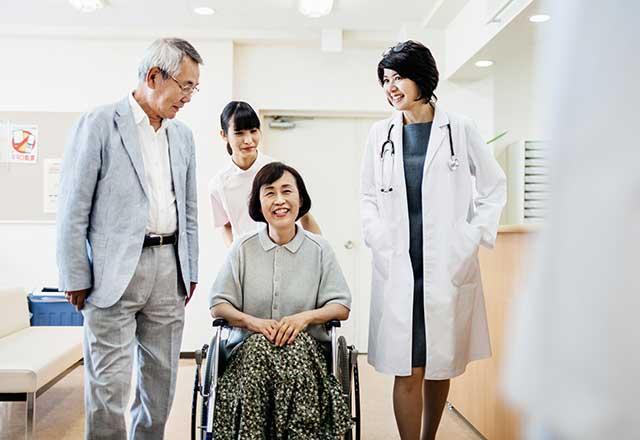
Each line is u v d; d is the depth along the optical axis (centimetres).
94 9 380
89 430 178
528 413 46
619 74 39
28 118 432
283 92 452
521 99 427
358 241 469
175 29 431
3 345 275
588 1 41
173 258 191
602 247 40
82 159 172
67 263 171
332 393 169
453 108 430
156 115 185
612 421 39
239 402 162
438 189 194
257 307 195
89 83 436
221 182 252
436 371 189
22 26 423
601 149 40
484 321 203
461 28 394
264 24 424
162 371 192
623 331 38
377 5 391
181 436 260
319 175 469
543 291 44
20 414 287
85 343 179
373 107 454
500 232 224
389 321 193
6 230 429
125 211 176
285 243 200
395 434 267
